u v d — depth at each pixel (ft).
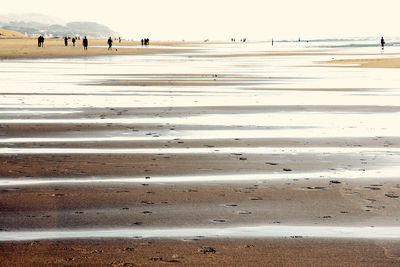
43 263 14.55
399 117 43.91
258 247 15.72
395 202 20.39
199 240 16.33
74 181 23.71
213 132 36.78
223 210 19.42
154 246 15.81
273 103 52.85
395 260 14.70
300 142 33.24
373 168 26.23
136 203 20.30
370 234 16.85
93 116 44.14
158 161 27.84
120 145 32.17
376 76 90.33
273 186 22.85
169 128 38.42
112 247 15.74
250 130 37.65
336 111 47.50
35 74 92.89
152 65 124.77
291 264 14.42
